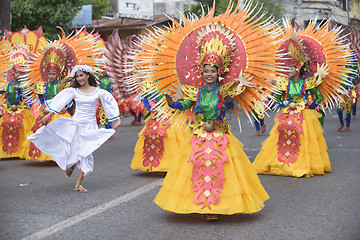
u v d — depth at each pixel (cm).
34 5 2039
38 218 511
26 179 734
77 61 844
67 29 2172
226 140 488
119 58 1158
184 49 507
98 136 669
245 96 504
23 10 2030
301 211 525
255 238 436
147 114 766
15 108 942
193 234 450
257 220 493
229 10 502
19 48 1008
